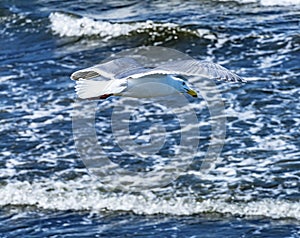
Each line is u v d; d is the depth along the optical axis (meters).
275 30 28.53
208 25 29.50
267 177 19.42
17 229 17.94
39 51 29.22
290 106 22.78
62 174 20.22
